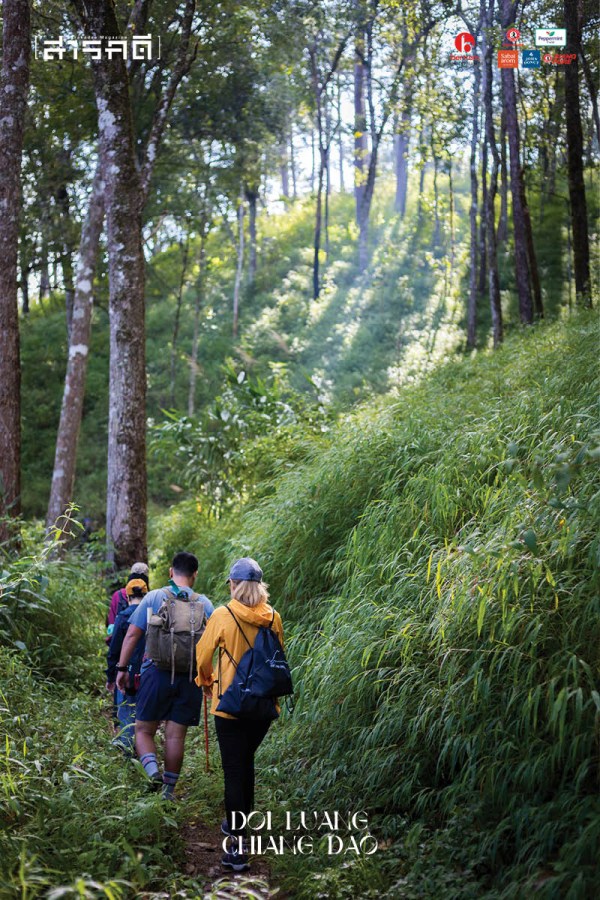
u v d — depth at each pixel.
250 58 24.12
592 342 9.66
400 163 40.31
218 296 36.28
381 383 23.48
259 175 27.41
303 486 8.34
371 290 32.00
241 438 13.40
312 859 4.24
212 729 6.73
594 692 3.62
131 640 5.56
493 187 18.77
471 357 14.44
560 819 3.65
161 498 23.50
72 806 4.37
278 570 7.91
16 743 5.16
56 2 16.45
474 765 4.17
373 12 25.02
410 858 4.06
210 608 5.60
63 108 21.52
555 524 4.45
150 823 4.40
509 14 18.61
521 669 4.33
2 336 10.94
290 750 5.54
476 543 4.92
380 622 5.36
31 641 7.85
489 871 3.87
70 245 23.50
